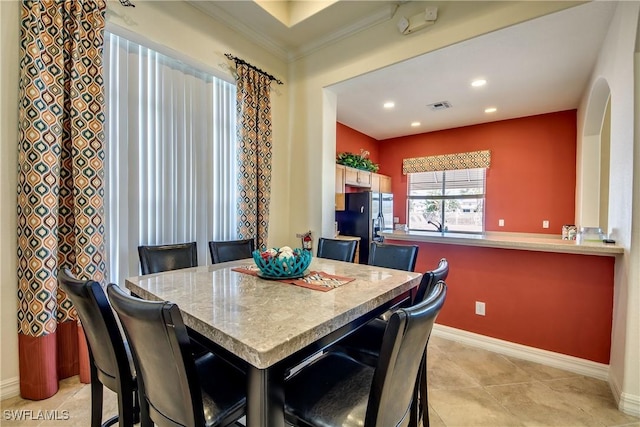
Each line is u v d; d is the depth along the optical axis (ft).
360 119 16.84
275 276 5.32
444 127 18.48
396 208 20.98
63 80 6.38
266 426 2.80
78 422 5.50
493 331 8.60
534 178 15.99
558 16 7.38
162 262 6.89
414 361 3.09
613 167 7.30
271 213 11.66
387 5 9.21
